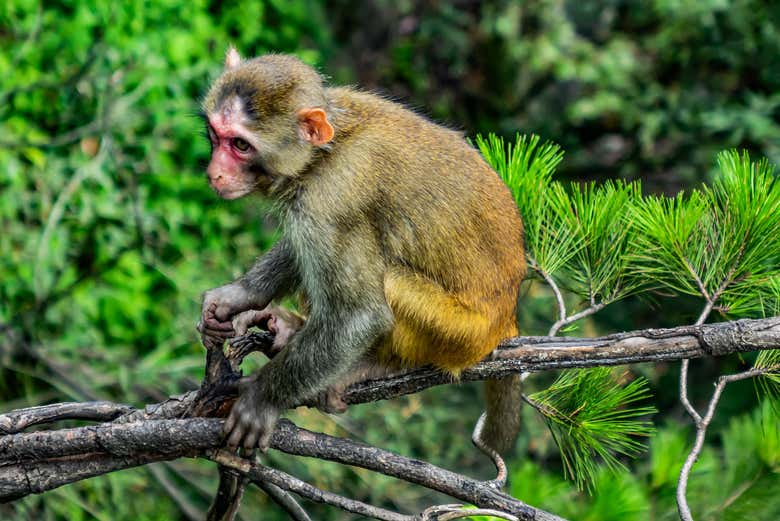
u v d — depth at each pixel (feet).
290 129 21.99
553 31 72.33
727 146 64.80
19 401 42.91
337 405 21.70
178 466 43.60
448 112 72.79
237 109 22.08
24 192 45.19
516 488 20.90
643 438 38.86
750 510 20.61
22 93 46.62
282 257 23.61
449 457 50.26
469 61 74.02
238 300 23.27
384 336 22.43
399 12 74.59
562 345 20.22
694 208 21.38
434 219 22.22
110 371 43.83
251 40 54.85
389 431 48.96
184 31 50.49
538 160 24.23
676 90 68.85
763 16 68.33
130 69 47.55
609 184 23.12
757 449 20.98
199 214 47.29
